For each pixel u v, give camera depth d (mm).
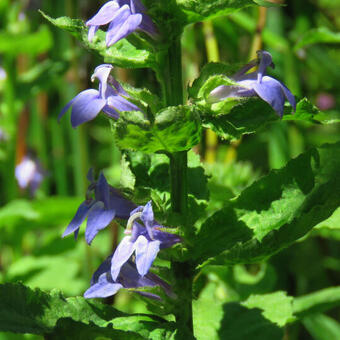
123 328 312
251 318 368
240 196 335
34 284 572
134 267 321
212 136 549
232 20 623
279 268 547
